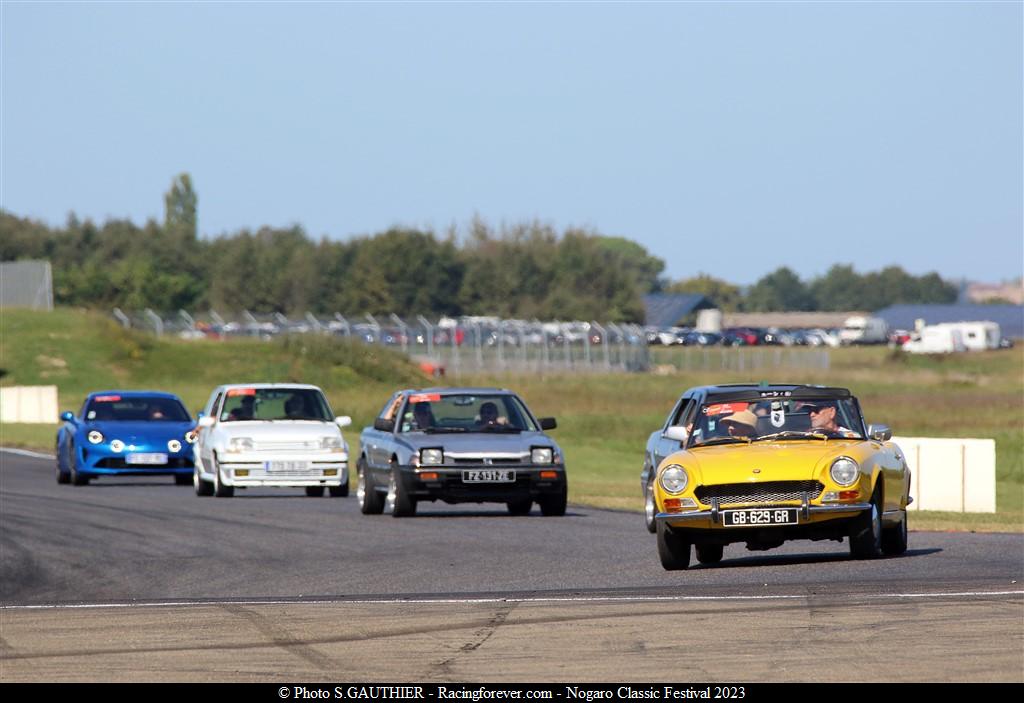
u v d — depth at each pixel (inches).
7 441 6427.2
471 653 1574.8
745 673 1440.7
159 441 4281.5
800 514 2206.0
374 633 1711.4
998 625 1675.7
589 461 5664.4
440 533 2938.0
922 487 3900.1
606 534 2906.0
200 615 1876.2
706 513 2214.6
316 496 4018.2
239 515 3341.5
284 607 1941.4
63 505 3597.4
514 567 2375.7
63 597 2150.6
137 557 2598.4
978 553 2452.0
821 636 1626.5
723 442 2369.6
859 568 2237.9
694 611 1819.6
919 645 1565.0
